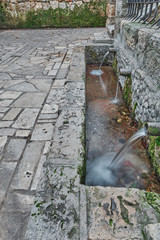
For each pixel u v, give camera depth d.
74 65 3.72
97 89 4.12
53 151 1.53
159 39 1.89
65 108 2.18
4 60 4.77
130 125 2.91
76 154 1.50
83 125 1.89
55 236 0.96
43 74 3.89
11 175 1.68
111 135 2.72
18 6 8.81
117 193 1.19
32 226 1.00
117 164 2.22
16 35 7.91
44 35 7.77
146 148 2.35
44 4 8.74
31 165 1.78
